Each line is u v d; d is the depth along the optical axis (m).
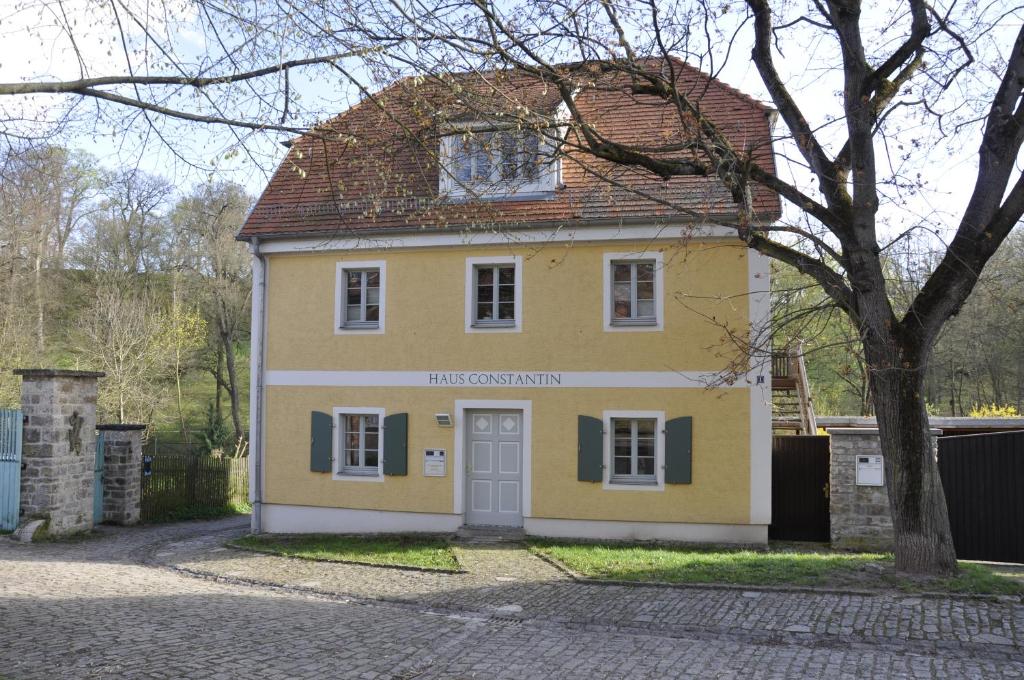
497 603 9.97
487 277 16.69
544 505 15.98
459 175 13.57
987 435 13.86
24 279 30.55
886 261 11.91
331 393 17.23
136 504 19.31
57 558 13.98
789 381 20.23
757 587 10.04
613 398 15.74
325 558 13.73
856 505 14.45
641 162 10.27
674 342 15.52
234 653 7.27
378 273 17.28
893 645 7.73
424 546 14.84
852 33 10.16
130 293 38.56
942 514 10.23
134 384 33.91
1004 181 9.98
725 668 7.07
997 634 7.86
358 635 8.23
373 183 10.48
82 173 13.62
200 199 37.97
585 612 9.34
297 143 9.70
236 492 23.25
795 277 16.30
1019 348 30.27
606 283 15.88
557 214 15.91
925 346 10.01
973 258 9.82
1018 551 13.57
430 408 16.66
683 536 15.35
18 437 16.44
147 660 6.91
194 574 12.78
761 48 10.70
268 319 17.67
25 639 7.54
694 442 15.38
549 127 10.02
